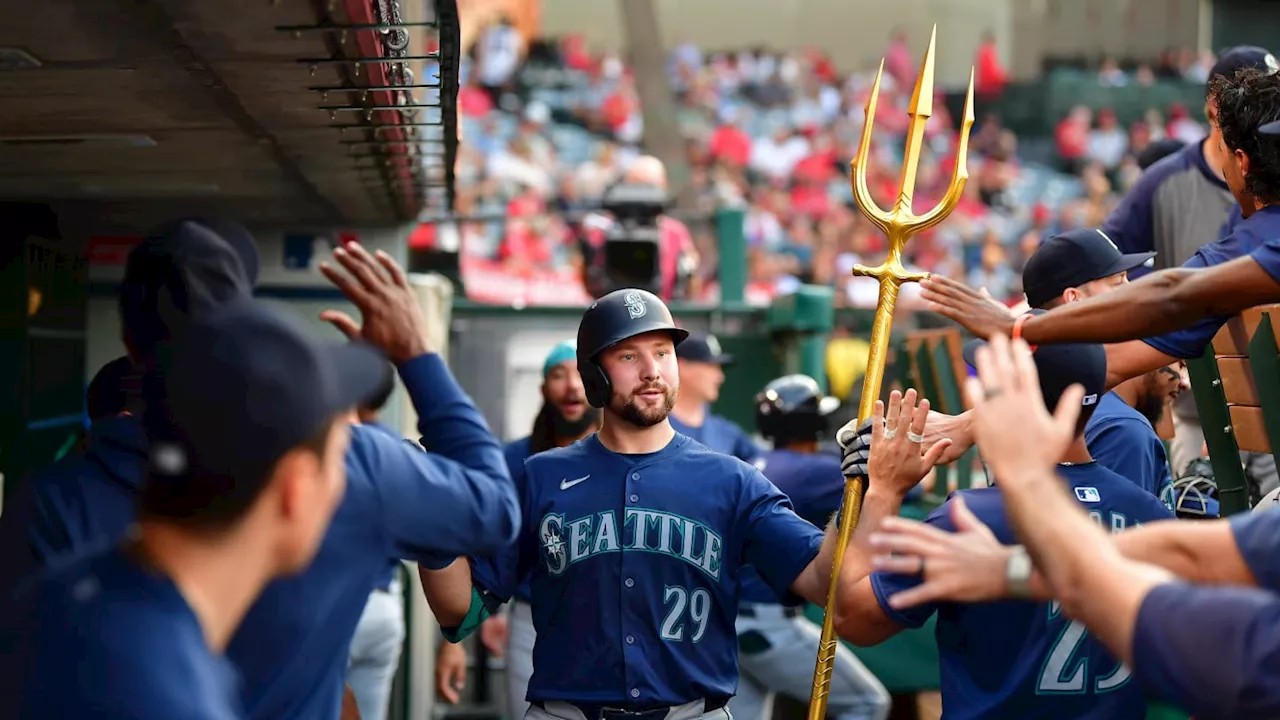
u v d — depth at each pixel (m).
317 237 4.91
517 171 15.70
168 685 1.44
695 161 18.78
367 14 2.23
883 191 18.84
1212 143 3.98
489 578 3.04
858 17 23.45
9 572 2.02
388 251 4.97
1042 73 23.00
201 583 1.54
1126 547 1.99
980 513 2.65
